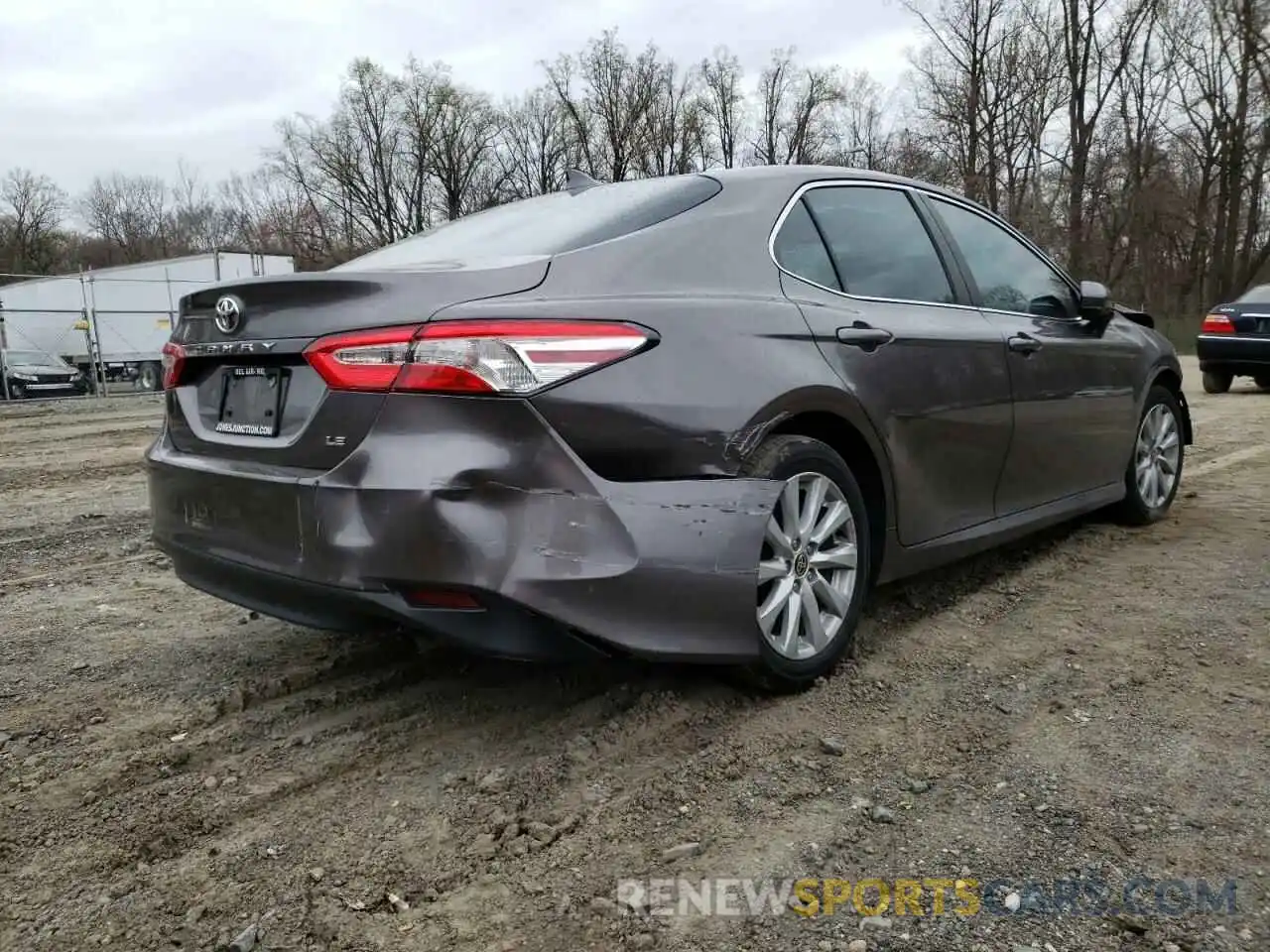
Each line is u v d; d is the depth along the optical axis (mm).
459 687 3035
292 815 2320
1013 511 3826
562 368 2324
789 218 3098
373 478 2312
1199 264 39219
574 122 54156
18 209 64062
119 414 14516
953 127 38438
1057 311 4238
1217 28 35344
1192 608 3562
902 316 3275
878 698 2865
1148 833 2141
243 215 63406
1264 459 6812
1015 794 2318
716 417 2545
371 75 51688
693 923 1890
